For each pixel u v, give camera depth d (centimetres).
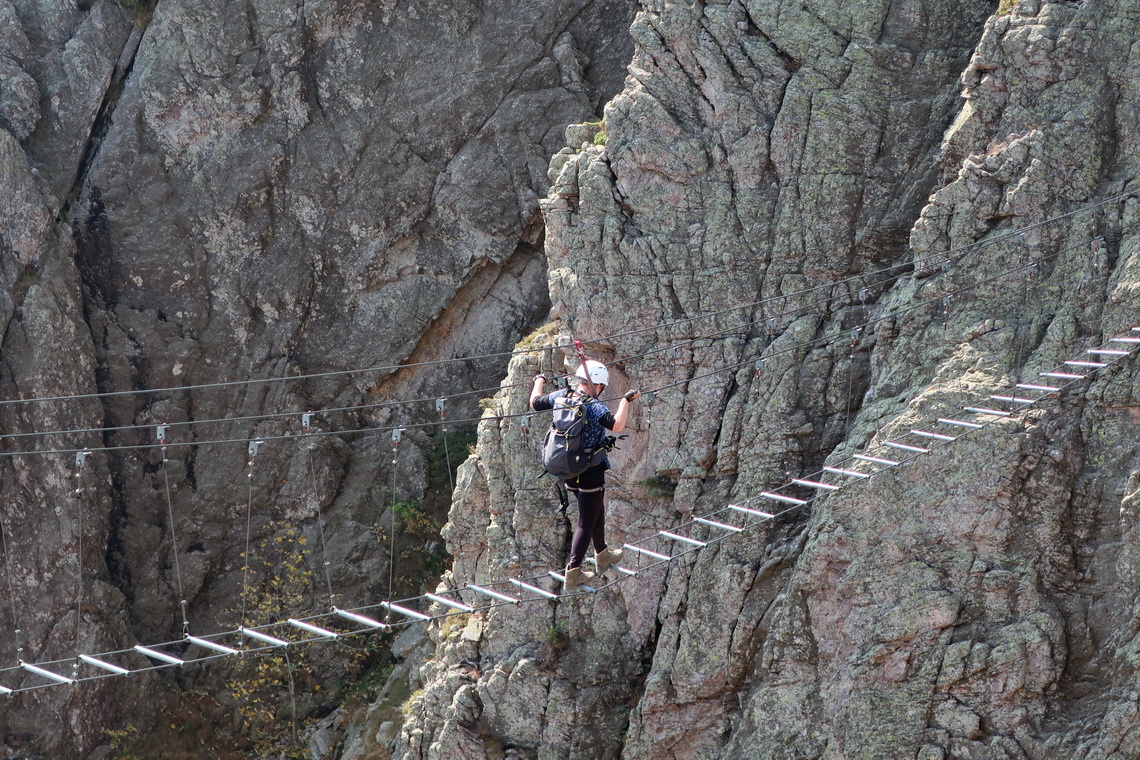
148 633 5975
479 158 6309
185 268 6206
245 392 6262
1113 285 3550
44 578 5600
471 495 4762
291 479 6209
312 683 5947
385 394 6469
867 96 4206
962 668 3478
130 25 6272
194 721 5894
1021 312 3716
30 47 6159
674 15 4394
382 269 6400
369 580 6097
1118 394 3466
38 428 5659
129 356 6088
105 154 6141
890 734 3544
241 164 6228
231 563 6169
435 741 4556
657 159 4353
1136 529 3356
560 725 4297
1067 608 3450
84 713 5578
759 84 4288
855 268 4181
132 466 6044
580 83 6334
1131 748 3228
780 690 3819
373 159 6306
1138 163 3666
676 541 4231
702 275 4288
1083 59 3762
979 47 3916
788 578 3947
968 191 3853
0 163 5741
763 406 4119
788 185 4247
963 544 3584
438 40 6309
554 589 4459
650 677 4134
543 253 6488
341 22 6266
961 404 3628
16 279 5753
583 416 2647
